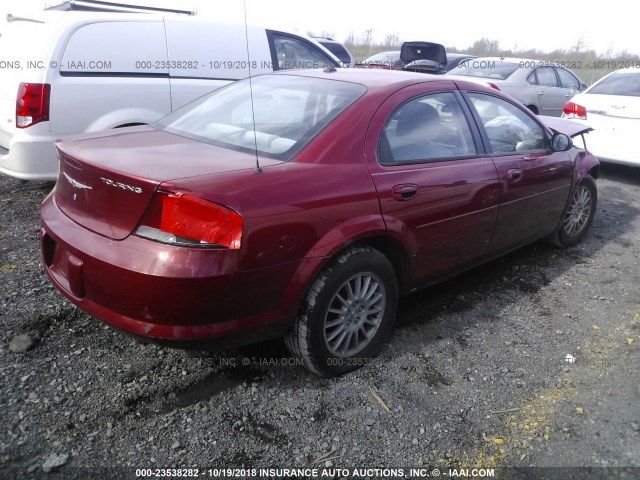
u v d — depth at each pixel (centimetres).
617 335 344
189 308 224
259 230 232
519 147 390
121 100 516
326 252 257
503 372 300
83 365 280
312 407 262
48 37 471
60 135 480
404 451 239
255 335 249
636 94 701
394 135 304
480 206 347
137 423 244
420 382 287
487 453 241
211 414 253
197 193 220
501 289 404
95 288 238
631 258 475
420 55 1196
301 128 287
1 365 272
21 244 413
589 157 488
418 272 322
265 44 640
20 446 226
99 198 243
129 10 594
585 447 246
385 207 284
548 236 473
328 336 276
